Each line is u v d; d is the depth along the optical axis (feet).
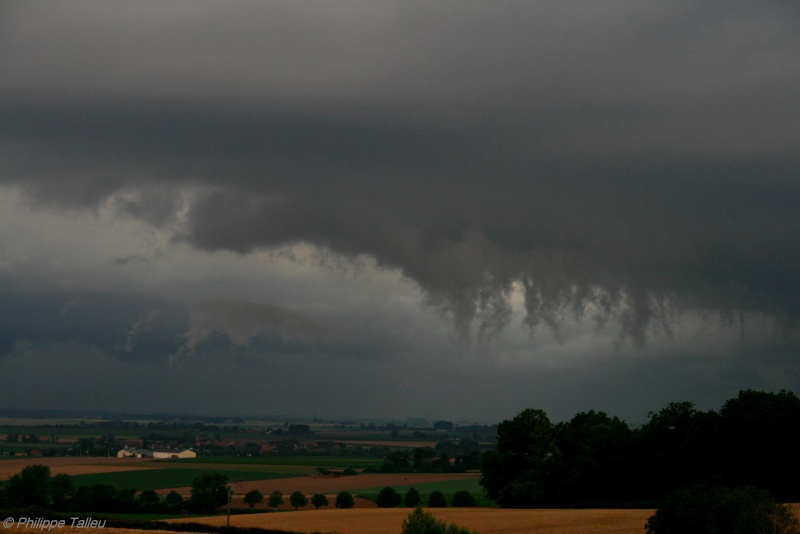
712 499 200.54
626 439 378.94
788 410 326.65
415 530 167.73
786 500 321.11
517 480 404.57
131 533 251.39
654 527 209.67
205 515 399.44
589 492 384.88
